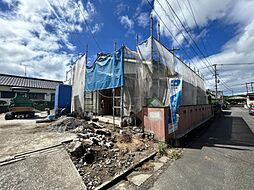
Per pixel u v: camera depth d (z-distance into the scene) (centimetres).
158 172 340
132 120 690
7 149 401
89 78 1013
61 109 1185
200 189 272
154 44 649
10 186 255
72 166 331
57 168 319
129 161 381
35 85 2152
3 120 1055
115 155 403
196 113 958
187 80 929
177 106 565
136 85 692
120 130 634
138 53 696
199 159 421
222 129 932
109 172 322
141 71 676
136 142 521
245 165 380
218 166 374
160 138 542
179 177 317
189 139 674
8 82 1975
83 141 424
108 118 844
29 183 267
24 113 1188
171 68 753
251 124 1120
